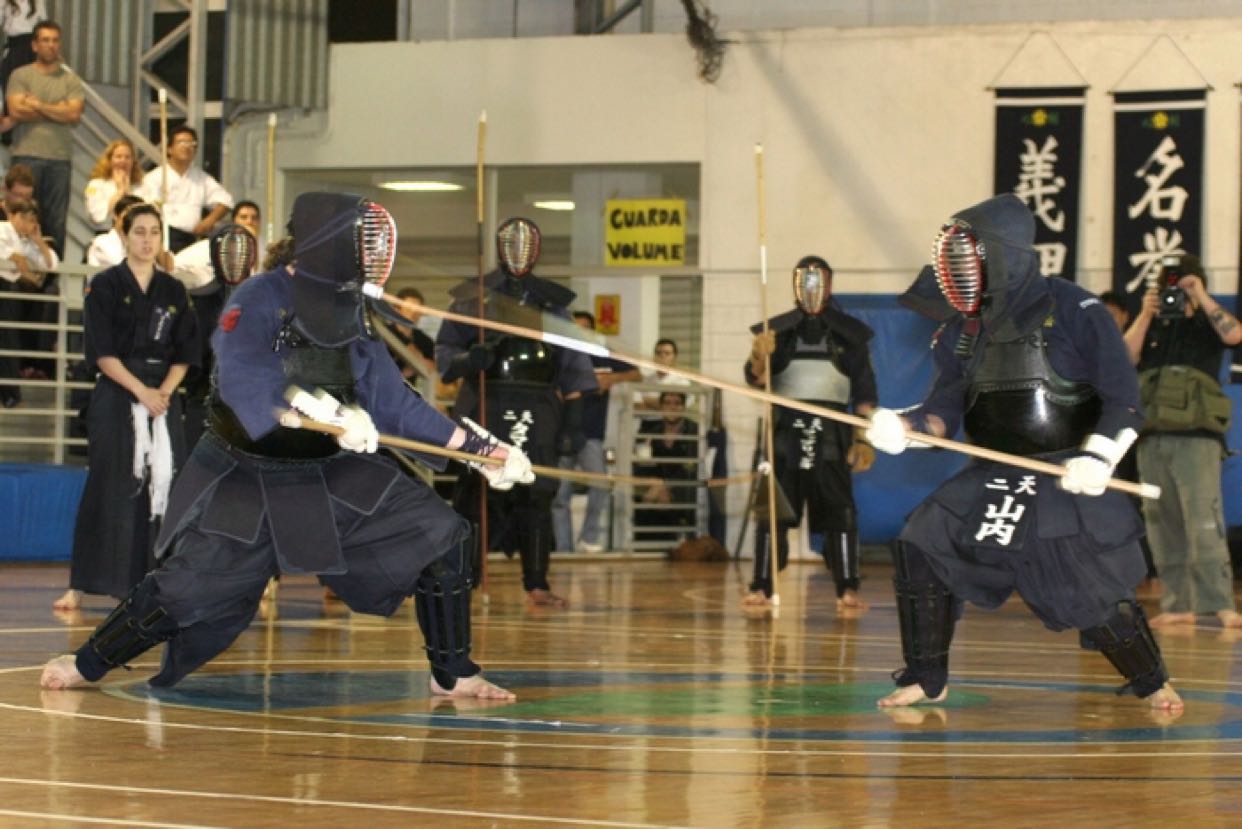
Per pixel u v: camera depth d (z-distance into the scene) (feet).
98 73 69.10
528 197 73.31
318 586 47.24
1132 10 70.28
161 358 35.47
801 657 29.37
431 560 21.59
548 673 26.03
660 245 72.38
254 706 21.04
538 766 16.80
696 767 16.92
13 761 16.47
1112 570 21.71
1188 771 17.11
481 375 41.52
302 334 20.66
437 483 63.36
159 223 35.60
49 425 58.03
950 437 22.61
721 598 46.60
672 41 71.61
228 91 70.23
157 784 15.31
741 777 16.35
